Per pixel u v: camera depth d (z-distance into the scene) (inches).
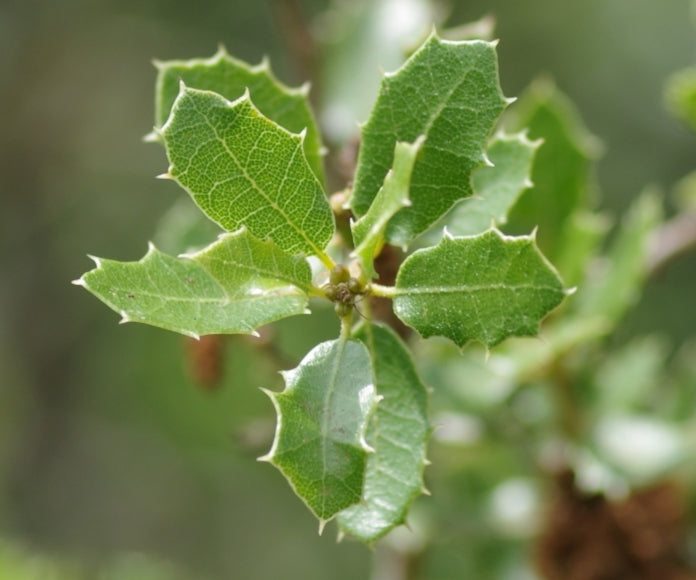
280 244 9.9
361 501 9.5
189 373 12.9
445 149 10.0
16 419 27.8
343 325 9.9
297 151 9.8
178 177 9.7
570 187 13.0
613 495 13.7
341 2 14.0
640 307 25.1
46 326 28.0
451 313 9.9
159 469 27.5
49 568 13.7
